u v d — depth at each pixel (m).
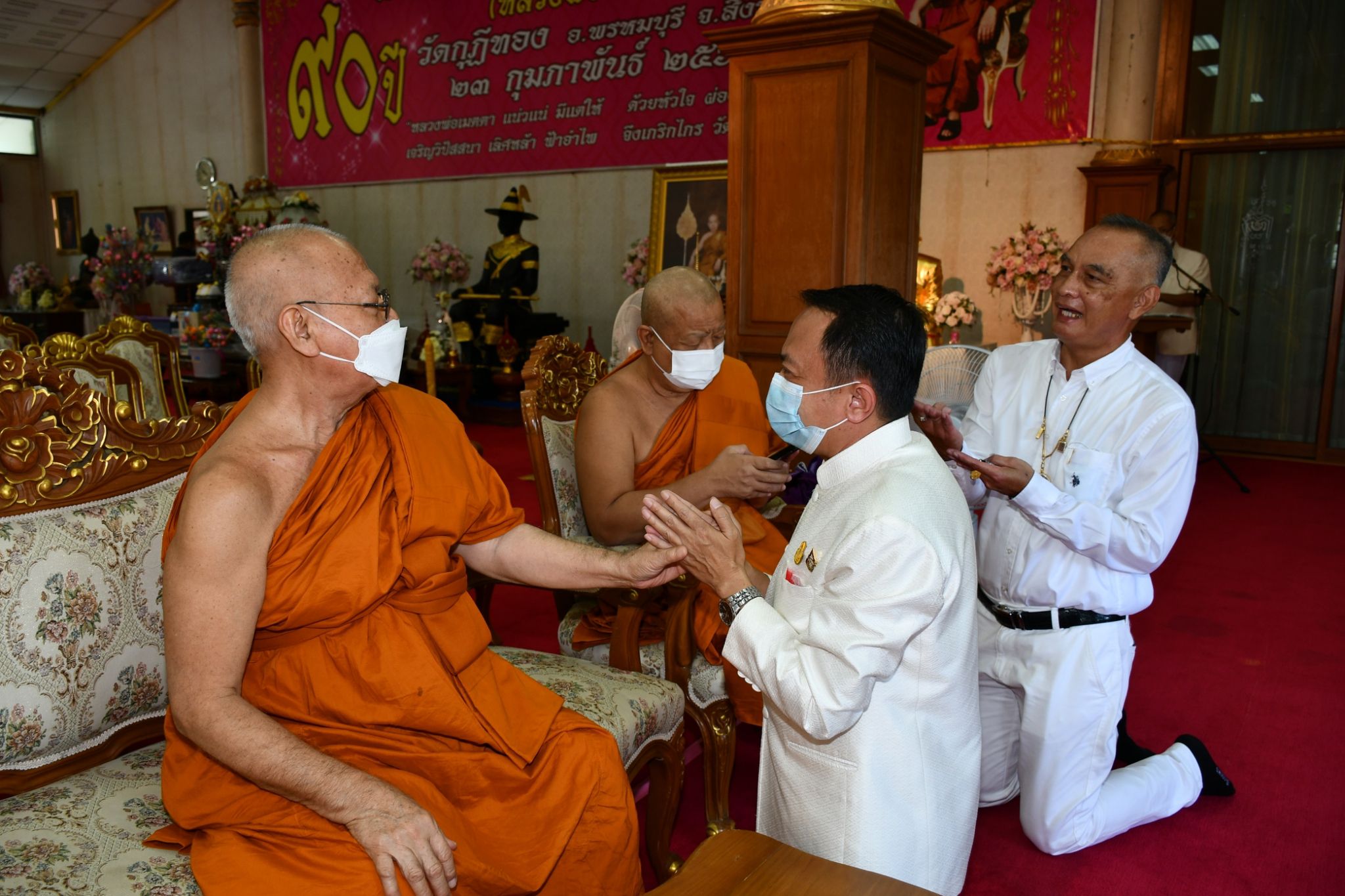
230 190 8.69
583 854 1.62
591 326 9.77
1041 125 7.34
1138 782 2.28
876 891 1.23
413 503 1.57
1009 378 2.30
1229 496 5.95
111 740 1.70
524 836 1.56
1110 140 7.11
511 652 2.15
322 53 11.05
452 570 1.66
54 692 1.57
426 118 10.44
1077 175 7.30
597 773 1.65
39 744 1.56
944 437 2.00
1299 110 6.91
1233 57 7.05
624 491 2.40
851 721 1.39
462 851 1.44
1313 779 2.60
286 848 1.36
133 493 1.74
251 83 11.60
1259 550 4.75
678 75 8.80
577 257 9.73
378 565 1.51
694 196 8.68
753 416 2.58
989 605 2.25
